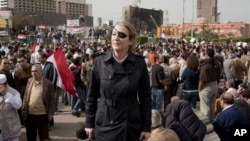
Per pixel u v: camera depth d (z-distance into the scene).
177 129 4.54
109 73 2.84
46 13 126.62
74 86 10.50
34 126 6.85
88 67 10.41
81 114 10.96
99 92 2.97
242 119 5.55
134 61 2.88
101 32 52.28
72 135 8.62
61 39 45.38
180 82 10.89
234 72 12.05
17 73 8.21
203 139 4.76
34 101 6.74
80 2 139.50
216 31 155.50
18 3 116.50
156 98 9.72
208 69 8.42
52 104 6.88
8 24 68.56
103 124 2.87
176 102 4.76
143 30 89.81
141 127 2.92
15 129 5.99
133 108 2.86
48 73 9.57
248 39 81.19
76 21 60.91
